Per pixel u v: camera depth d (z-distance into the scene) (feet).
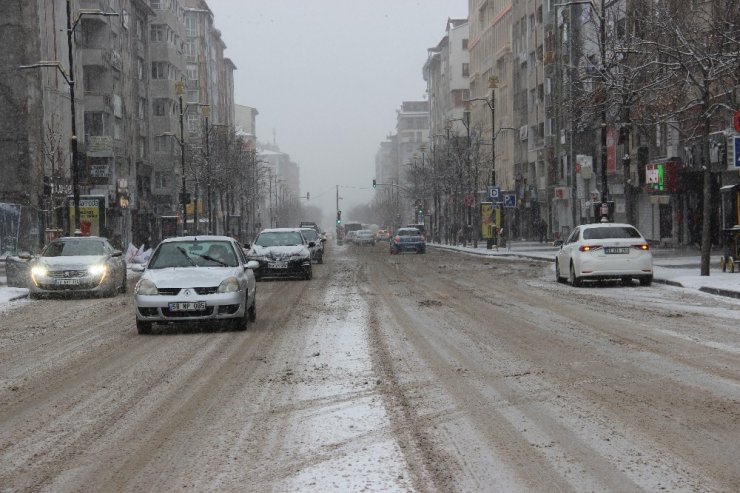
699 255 126.72
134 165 247.50
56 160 167.94
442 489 18.40
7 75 175.22
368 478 19.26
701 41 88.74
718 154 126.00
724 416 25.00
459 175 257.14
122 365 37.47
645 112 107.04
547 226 246.88
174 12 310.24
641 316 52.39
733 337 42.27
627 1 112.68
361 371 33.96
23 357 41.16
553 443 22.21
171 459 21.48
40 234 175.22
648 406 26.55
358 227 415.23
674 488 18.22
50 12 185.16
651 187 146.41
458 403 27.48
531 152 268.62
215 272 49.49
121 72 232.94
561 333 44.78
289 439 23.16
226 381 32.63
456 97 432.25
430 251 221.46
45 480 19.90
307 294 75.46
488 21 341.00
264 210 582.76
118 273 82.79
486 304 62.28
